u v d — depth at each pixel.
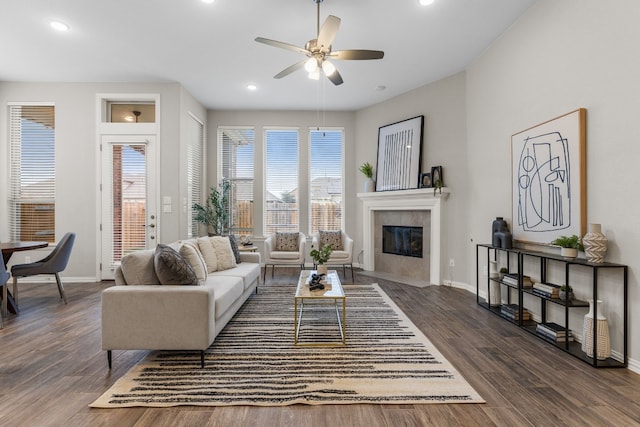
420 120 5.19
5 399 1.89
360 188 6.36
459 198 4.71
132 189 5.09
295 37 3.76
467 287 4.60
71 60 4.33
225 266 3.84
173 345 2.25
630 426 1.65
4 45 3.93
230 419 1.71
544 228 3.05
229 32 3.65
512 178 3.54
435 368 2.25
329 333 2.90
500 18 3.41
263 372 2.20
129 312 2.24
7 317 3.40
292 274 5.75
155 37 3.76
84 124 5.07
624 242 2.28
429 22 3.46
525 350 2.58
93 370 2.25
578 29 2.65
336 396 1.91
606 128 2.41
